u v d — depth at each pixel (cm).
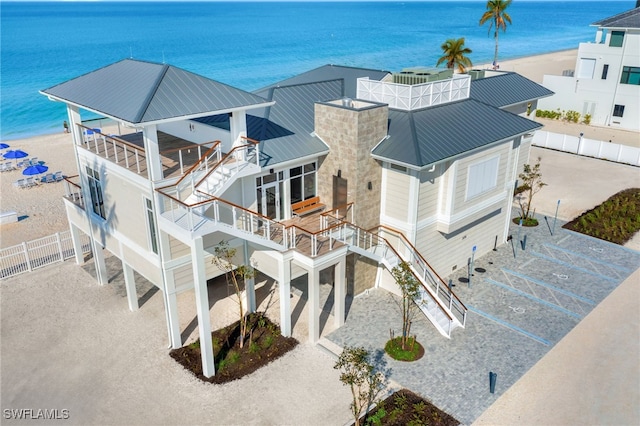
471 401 1594
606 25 4772
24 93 7406
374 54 11619
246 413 1559
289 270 1845
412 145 1975
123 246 1980
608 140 4578
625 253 2572
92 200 2138
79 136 2056
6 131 5628
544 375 1706
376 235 2105
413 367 1753
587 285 2269
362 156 1977
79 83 1952
